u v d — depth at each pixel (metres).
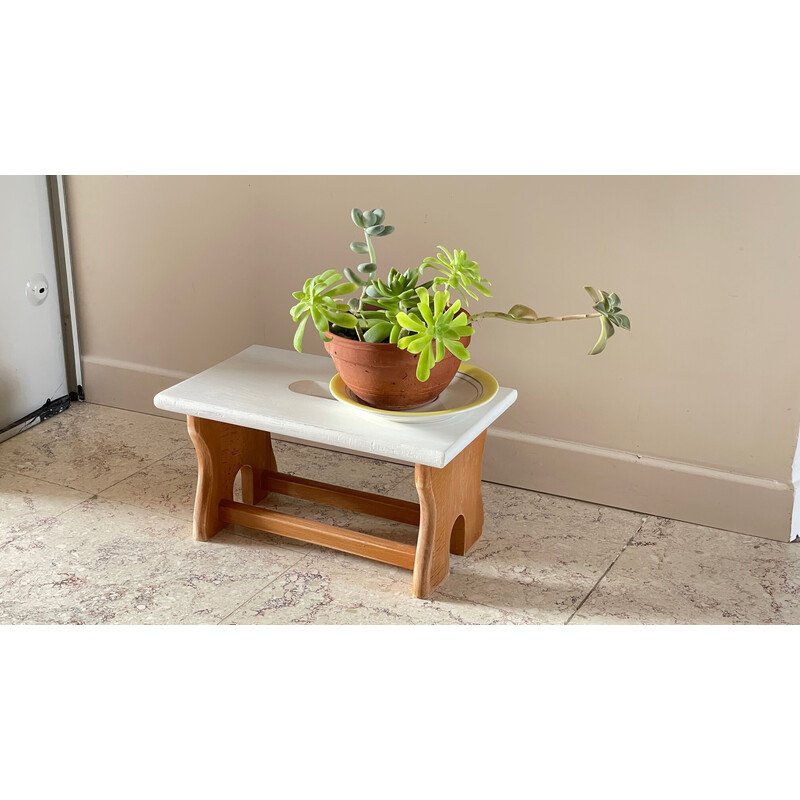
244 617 2.30
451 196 2.75
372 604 2.37
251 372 2.57
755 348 2.53
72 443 3.20
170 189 3.13
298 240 3.00
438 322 2.08
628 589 2.45
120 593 2.38
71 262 3.38
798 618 2.34
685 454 2.71
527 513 2.80
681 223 2.51
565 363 2.77
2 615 2.29
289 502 2.83
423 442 2.18
